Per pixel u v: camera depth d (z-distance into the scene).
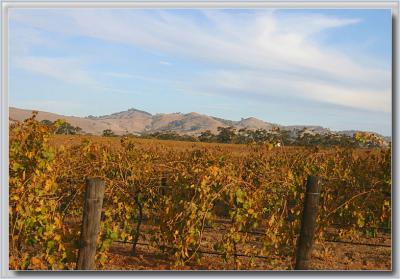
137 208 9.33
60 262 6.57
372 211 9.55
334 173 10.92
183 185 8.39
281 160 11.71
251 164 11.02
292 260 8.12
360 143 11.05
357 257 9.30
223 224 11.43
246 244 9.55
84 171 8.85
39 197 6.82
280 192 8.62
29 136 7.19
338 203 9.41
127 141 11.66
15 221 6.43
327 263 8.70
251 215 7.96
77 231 6.61
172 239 8.12
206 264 8.23
